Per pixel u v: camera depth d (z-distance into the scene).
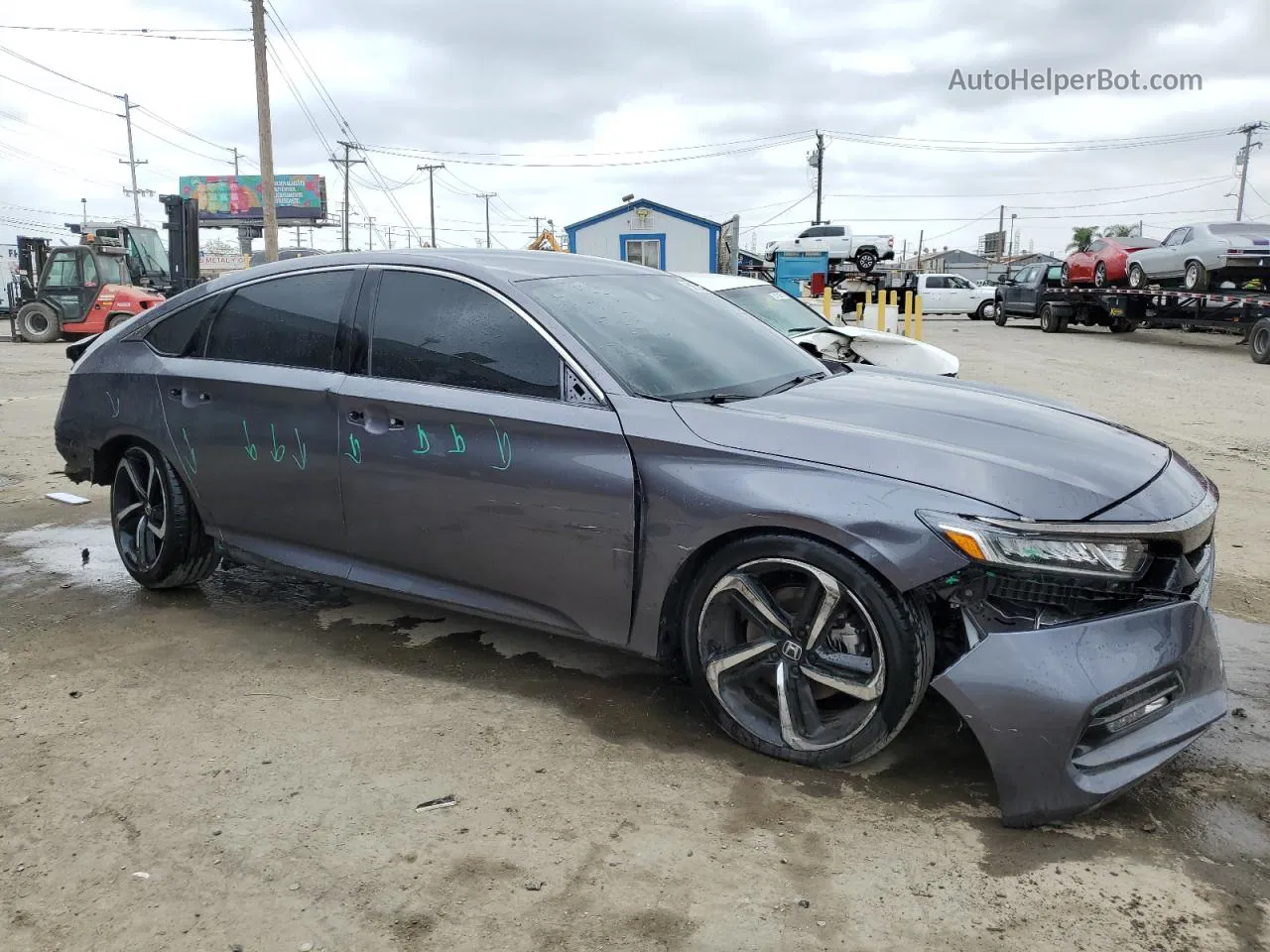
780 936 2.22
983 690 2.57
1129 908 2.31
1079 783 2.52
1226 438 8.82
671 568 3.03
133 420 4.34
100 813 2.74
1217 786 2.87
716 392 3.33
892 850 2.54
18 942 2.23
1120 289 21.19
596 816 2.71
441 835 2.62
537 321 3.35
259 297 4.08
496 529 3.35
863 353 8.45
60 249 21.94
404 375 3.57
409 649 3.92
